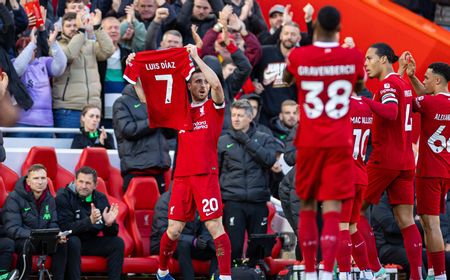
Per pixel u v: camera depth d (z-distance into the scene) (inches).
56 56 1672.0
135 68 1342.3
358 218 1330.0
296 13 2066.9
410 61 1396.4
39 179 1459.2
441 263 1398.9
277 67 1863.9
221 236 1344.7
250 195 1549.0
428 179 1391.5
